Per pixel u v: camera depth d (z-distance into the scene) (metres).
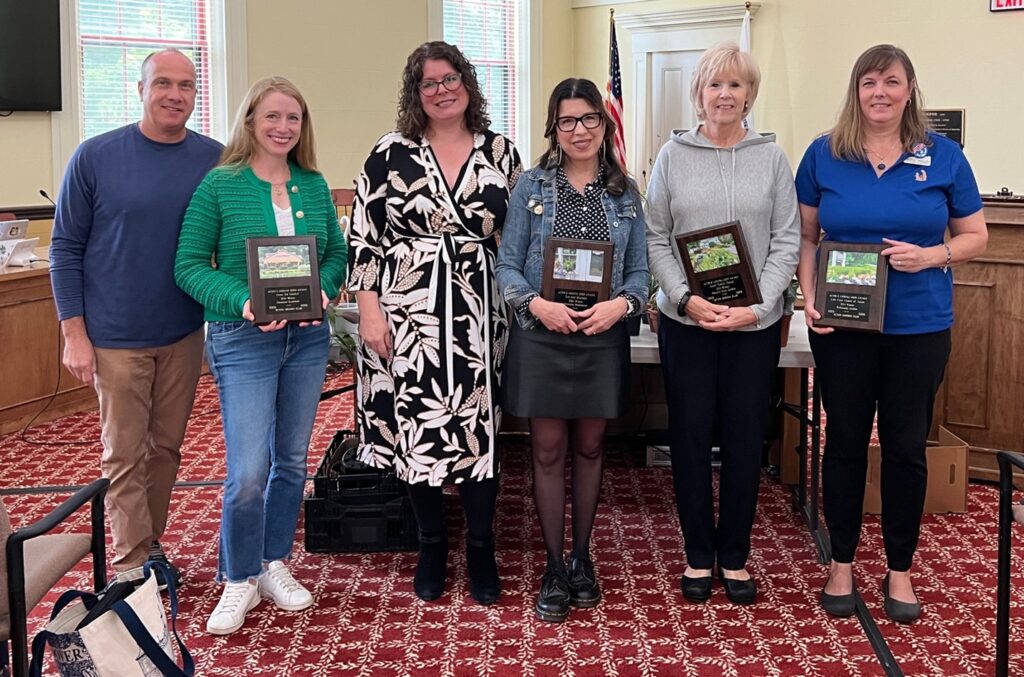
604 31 8.78
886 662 2.70
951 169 2.80
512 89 8.72
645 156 8.63
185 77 2.84
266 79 2.83
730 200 2.88
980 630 2.89
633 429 4.60
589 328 2.80
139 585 2.19
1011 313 4.05
